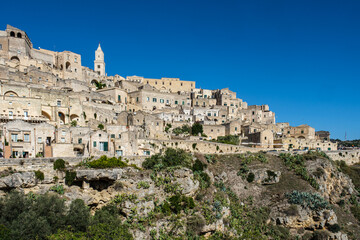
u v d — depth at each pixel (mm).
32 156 71562
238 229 73062
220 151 107312
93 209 62281
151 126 109562
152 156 77938
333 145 144625
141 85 181500
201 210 69125
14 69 124250
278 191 93375
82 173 60844
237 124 140500
